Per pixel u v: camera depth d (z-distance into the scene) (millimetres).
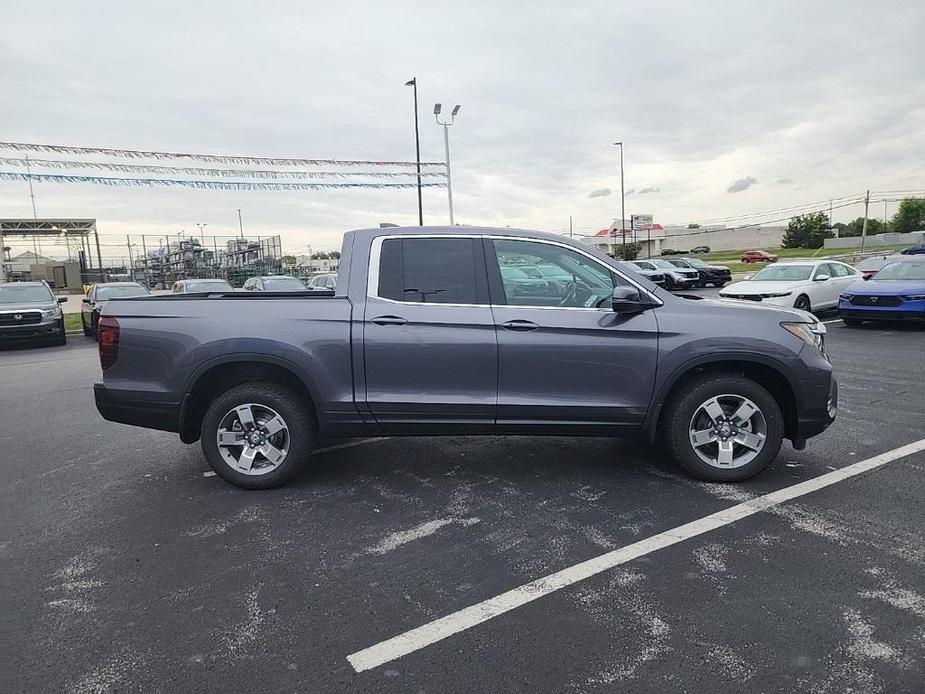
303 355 4379
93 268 37719
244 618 2969
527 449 5465
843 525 3812
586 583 3221
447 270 4480
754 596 3061
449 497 4406
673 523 3893
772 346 4355
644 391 4402
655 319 4395
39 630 2895
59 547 3748
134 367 4512
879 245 70438
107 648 2752
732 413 4512
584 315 4391
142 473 5078
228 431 4559
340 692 2447
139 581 3330
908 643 2674
